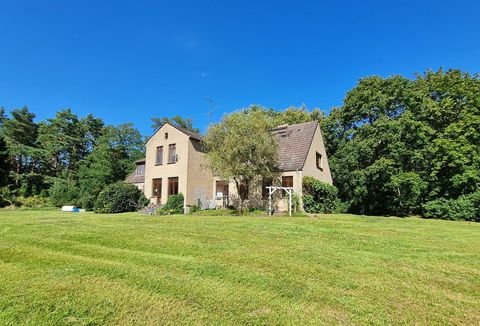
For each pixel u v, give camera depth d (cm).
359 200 2967
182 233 1065
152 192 2991
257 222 1438
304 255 772
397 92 2953
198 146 2886
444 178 2672
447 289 550
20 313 423
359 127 3078
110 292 502
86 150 5419
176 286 535
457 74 2805
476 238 1117
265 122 2347
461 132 2578
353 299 493
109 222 1408
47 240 912
